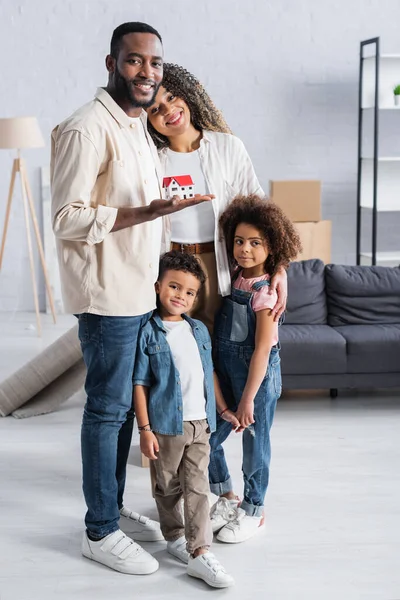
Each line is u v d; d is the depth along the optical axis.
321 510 3.28
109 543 2.85
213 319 3.07
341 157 7.19
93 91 7.00
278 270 2.95
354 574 2.79
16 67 6.93
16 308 7.20
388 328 4.78
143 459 3.76
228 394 3.06
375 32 7.04
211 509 3.13
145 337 2.82
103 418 2.78
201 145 3.05
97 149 2.64
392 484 3.54
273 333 2.93
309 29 7.00
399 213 7.25
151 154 2.86
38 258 7.14
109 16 6.90
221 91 7.03
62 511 3.30
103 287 2.69
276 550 2.96
